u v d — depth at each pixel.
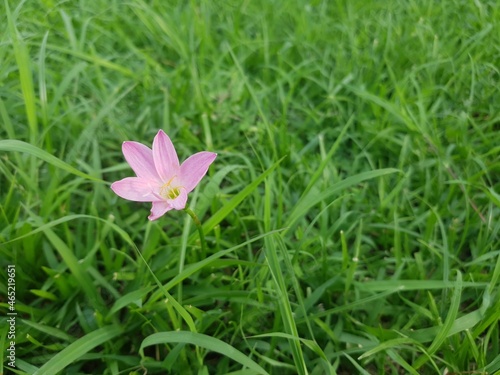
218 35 0.50
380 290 0.27
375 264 0.30
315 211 0.33
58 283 0.27
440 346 0.24
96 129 0.37
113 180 0.36
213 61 0.45
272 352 0.24
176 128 0.39
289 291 0.27
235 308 0.26
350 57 0.47
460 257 0.31
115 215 0.32
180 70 0.43
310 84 0.44
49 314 0.27
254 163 0.36
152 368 0.24
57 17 0.48
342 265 0.28
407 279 0.29
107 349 0.25
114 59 0.46
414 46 0.47
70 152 0.33
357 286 0.27
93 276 0.28
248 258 0.30
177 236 0.32
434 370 0.25
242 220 0.31
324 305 0.28
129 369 0.24
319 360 0.25
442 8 0.50
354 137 0.39
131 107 0.41
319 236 0.28
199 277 0.28
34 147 0.23
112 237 0.30
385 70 0.45
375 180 0.35
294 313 0.26
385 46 0.45
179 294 0.25
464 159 0.36
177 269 0.27
